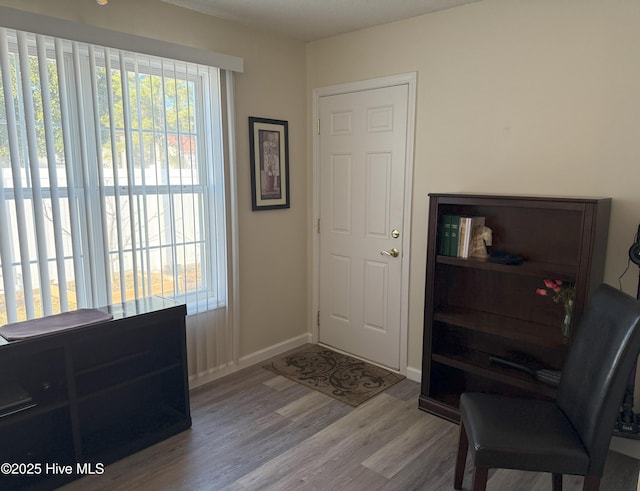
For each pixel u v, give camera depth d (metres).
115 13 2.45
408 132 3.04
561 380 1.98
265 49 3.25
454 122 2.82
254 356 3.49
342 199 3.51
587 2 2.26
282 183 3.51
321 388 3.09
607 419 1.62
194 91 2.83
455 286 2.87
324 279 3.75
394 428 2.61
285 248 3.62
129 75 2.51
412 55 2.96
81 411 2.41
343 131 3.42
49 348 2.01
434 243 2.62
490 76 2.63
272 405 2.86
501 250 2.64
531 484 2.16
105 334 2.19
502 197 2.31
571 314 2.21
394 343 3.33
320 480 2.16
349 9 2.78
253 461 2.30
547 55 2.41
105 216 2.47
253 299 3.43
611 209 2.28
